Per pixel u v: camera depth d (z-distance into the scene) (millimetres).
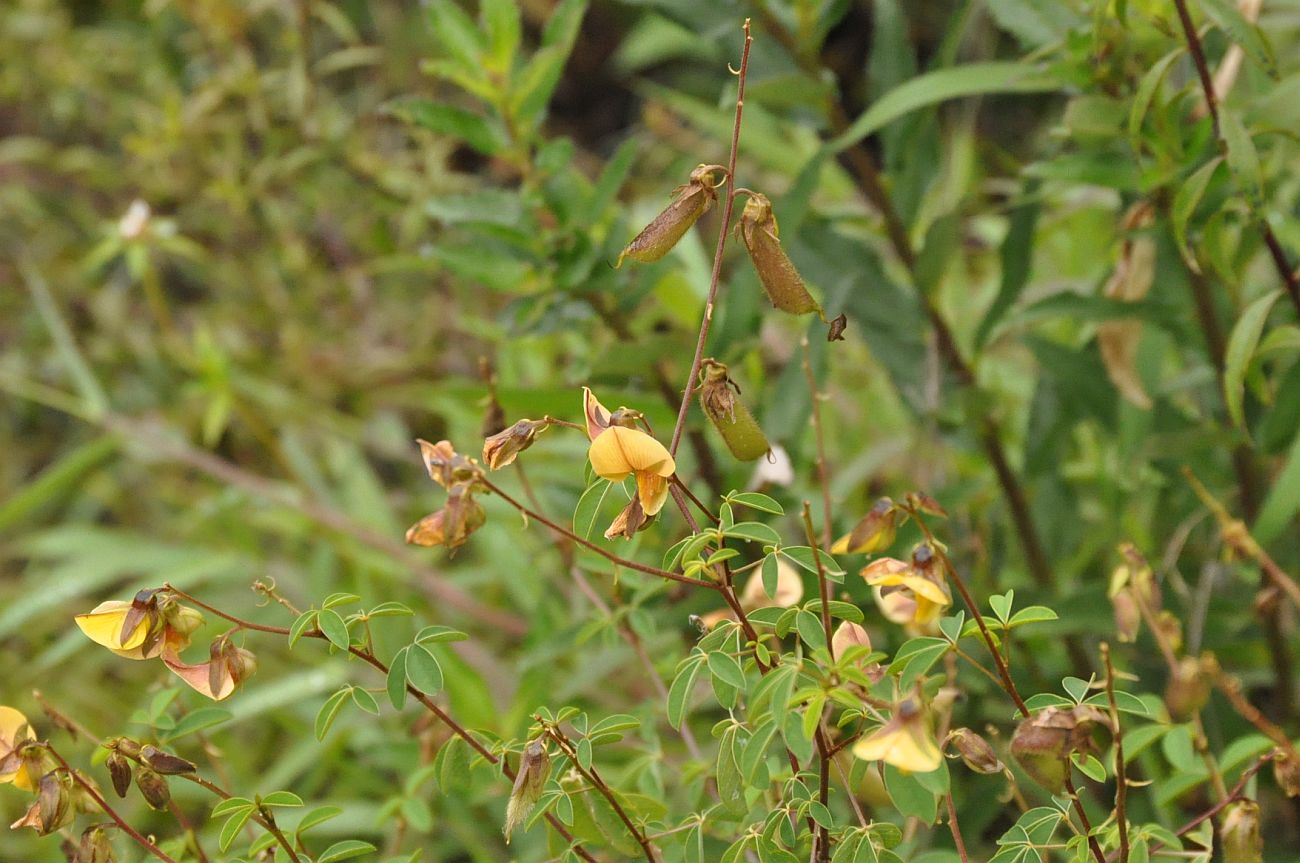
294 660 1575
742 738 1021
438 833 1323
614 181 1224
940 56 1257
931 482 1444
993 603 1017
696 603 1194
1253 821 1027
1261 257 1460
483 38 1209
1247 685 1263
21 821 1025
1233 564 1230
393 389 1977
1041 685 1212
